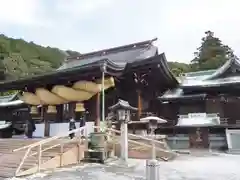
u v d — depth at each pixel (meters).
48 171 10.48
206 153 17.70
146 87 21.11
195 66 58.16
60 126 19.42
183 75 26.78
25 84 19.36
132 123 18.03
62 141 12.63
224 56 54.25
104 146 13.13
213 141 20.91
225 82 21.78
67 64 30.23
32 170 10.15
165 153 14.94
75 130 12.84
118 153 13.81
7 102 33.38
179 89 24.59
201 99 22.41
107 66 15.36
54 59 78.38
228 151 18.05
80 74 16.22
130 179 8.79
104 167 11.44
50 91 19.23
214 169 10.91
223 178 8.98
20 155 12.04
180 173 9.96
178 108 23.70
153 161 6.49
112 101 20.03
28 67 66.06
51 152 12.14
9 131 29.64
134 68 18.33
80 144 13.12
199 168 11.18
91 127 14.03
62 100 19.45
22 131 29.52
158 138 15.95
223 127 20.64
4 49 64.50
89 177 9.16
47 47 83.50
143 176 9.31
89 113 18.83
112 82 17.27
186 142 21.84
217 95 22.52
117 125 16.91
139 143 13.59
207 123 20.69
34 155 11.79
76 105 18.73
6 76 55.78
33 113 21.83
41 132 20.73
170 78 21.50
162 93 23.69
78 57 30.11
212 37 57.84
